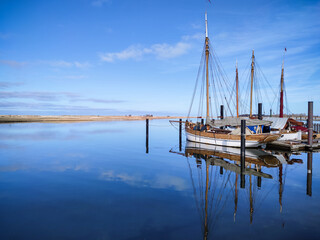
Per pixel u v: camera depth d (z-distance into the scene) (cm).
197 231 732
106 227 757
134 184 1271
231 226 768
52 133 4575
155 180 1361
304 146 2684
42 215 850
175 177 1441
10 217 832
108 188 1191
